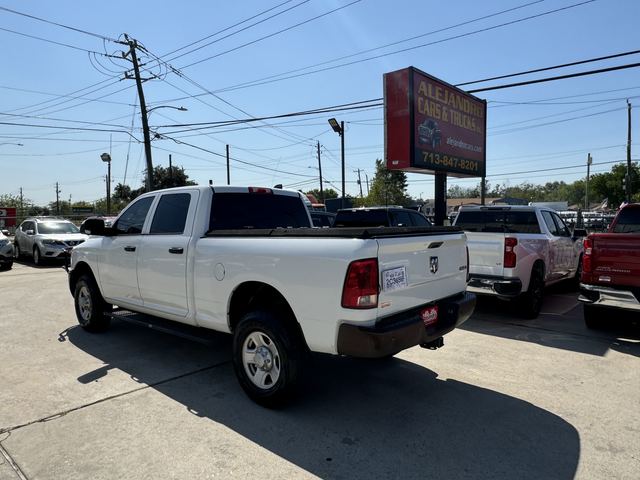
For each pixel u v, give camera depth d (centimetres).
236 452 316
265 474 290
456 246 447
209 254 431
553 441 332
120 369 483
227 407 390
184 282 460
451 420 366
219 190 486
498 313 765
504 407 391
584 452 317
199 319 453
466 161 1302
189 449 320
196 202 476
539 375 468
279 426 355
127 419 366
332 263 334
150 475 289
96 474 290
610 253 595
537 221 802
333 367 492
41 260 1546
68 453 314
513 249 668
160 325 507
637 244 574
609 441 333
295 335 373
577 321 708
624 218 657
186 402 399
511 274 671
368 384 443
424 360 514
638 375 468
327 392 423
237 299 427
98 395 413
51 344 575
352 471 294
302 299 353
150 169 2467
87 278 620
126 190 6462
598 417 372
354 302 326
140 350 550
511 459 308
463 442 331
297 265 356
